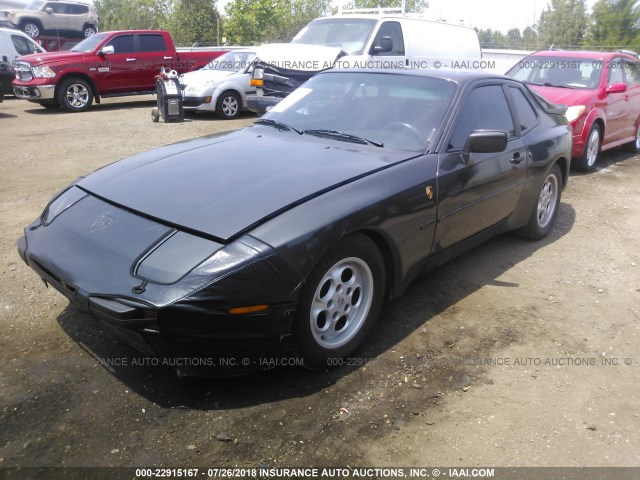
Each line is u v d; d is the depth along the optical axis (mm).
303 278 2725
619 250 5227
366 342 3430
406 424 2740
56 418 2666
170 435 2590
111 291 2566
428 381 3084
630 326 3811
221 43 39375
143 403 2791
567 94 8016
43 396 2811
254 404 2816
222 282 2523
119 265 2666
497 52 14992
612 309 4051
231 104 12734
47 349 3201
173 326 2492
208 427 2648
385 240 3252
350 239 2998
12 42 16484
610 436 2732
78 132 10570
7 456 2436
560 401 2977
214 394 2877
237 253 2594
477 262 4777
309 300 2811
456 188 3732
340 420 2736
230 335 2602
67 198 3344
